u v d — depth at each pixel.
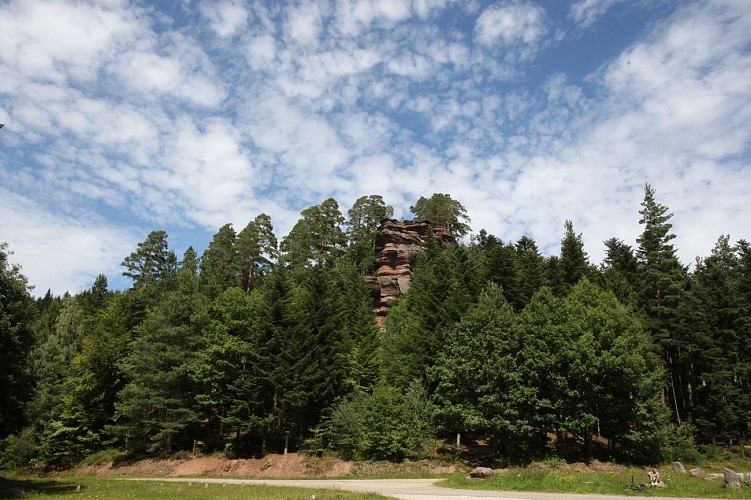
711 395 50.31
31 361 48.59
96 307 83.69
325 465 39.75
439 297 52.62
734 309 54.72
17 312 31.95
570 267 57.97
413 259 91.81
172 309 49.66
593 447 41.72
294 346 45.84
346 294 66.81
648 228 56.53
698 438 50.44
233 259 82.50
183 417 46.56
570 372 37.59
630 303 49.31
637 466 36.69
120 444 51.88
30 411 50.38
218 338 48.25
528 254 65.12
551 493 24.08
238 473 40.62
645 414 36.88
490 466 38.16
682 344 50.28
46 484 33.53
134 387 45.84
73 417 51.38
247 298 54.19
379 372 51.31
